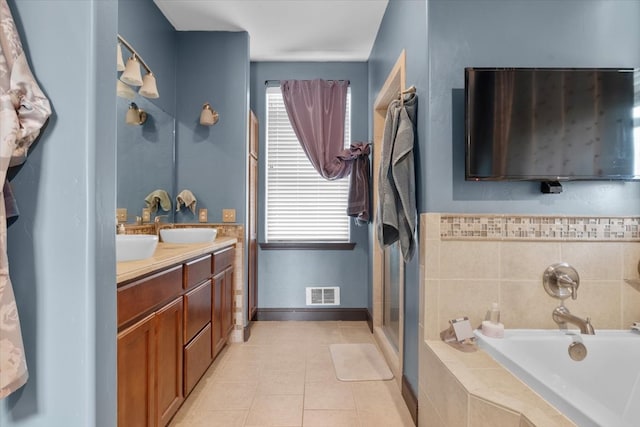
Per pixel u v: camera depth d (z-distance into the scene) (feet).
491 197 5.27
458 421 3.97
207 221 9.23
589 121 5.11
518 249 5.26
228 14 8.43
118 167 6.69
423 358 5.24
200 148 9.27
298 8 8.19
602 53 5.36
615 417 3.02
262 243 10.75
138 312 4.04
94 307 2.40
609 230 5.31
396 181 5.52
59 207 2.35
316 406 5.98
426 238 5.23
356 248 10.93
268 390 6.50
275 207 10.99
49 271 2.35
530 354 4.77
